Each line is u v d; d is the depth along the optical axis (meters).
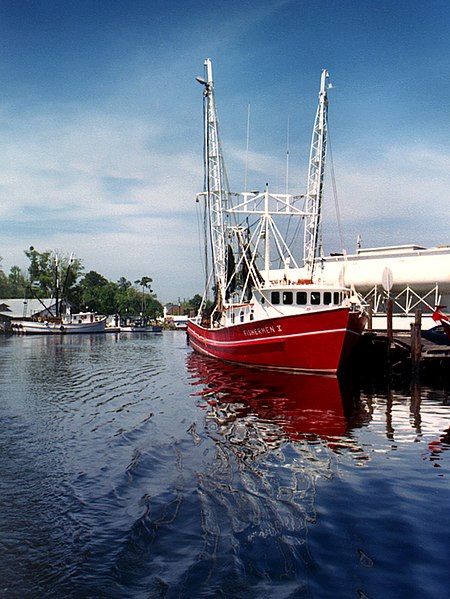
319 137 43.44
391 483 9.21
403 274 39.12
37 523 7.44
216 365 32.44
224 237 38.75
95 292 140.62
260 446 11.98
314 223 43.91
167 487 9.00
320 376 24.80
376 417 15.40
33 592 5.61
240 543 6.75
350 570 6.02
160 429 13.85
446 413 16.06
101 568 6.11
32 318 94.56
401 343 25.55
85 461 10.70
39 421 15.00
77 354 43.88
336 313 22.81
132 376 27.11
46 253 117.19
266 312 27.48
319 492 8.74
